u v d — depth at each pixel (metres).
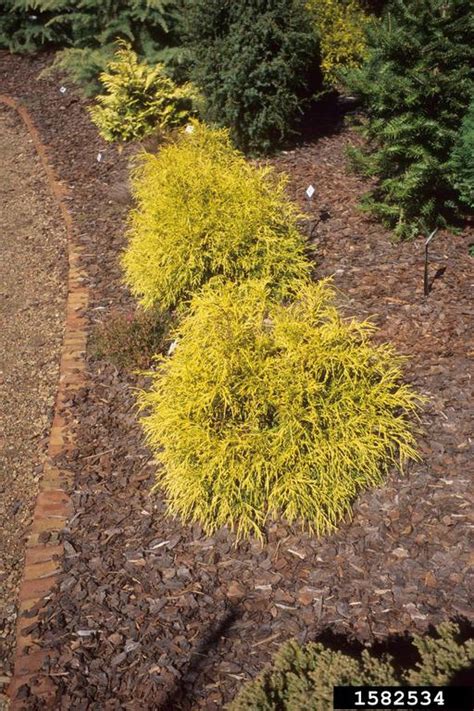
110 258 6.00
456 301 4.72
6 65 12.11
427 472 3.40
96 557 3.19
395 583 2.91
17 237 6.78
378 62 5.30
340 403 3.29
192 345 3.49
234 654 2.70
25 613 2.96
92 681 2.66
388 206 5.57
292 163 7.16
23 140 9.20
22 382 4.70
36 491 3.81
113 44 9.48
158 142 7.99
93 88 9.66
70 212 7.00
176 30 9.05
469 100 5.06
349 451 3.18
